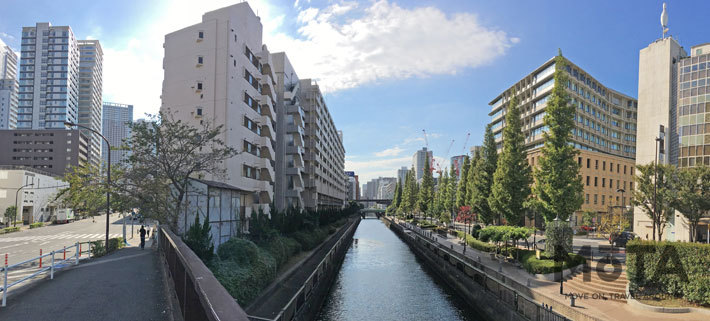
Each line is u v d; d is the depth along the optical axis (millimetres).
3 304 9367
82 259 19953
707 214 36219
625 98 84438
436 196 98500
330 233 61656
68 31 144000
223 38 39562
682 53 44406
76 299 10148
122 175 27078
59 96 140750
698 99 40094
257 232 31062
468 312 25594
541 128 71625
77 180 35500
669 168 30594
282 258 28062
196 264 6617
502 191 34688
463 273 29250
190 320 5871
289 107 61875
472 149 120500
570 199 26047
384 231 105312
